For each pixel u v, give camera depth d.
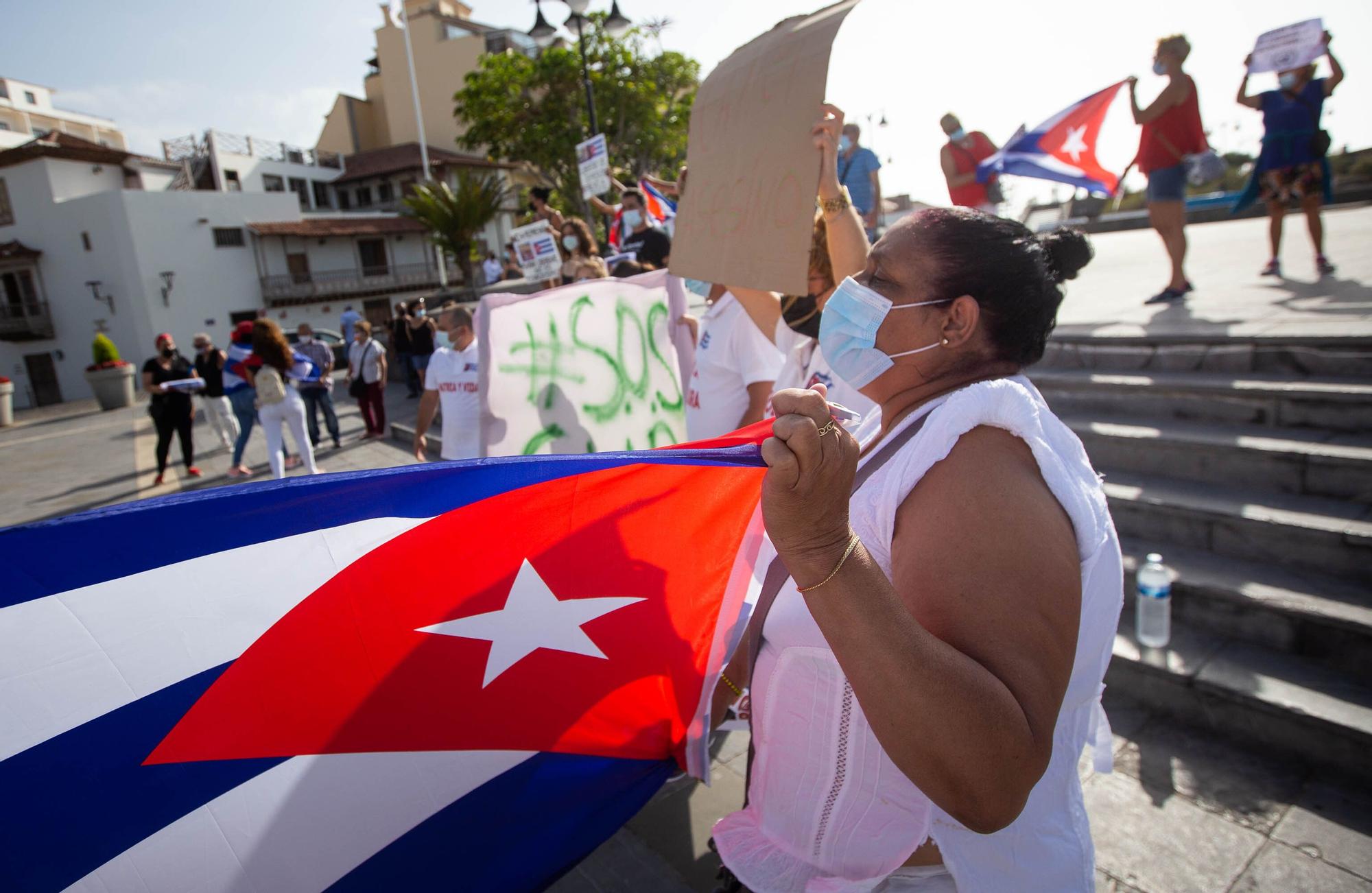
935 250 1.06
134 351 35.31
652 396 3.85
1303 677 2.52
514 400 3.63
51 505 8.09
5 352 35.81
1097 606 1.00
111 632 0.96
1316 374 3.60
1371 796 2.23
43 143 34.50
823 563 0.78
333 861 1.13
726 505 1.40
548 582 1.28
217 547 1.00
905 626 0.78
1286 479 3.18
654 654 1.46
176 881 1.02
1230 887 2.03
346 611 1.09
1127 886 2.06
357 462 8.57
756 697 1.21
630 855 2.39
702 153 2.10
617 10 13.87
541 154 29.22
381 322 42.19
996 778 0.77
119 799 0.98
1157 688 2.67
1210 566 2.97
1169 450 3.51
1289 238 8.01
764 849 1.23
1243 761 2.42
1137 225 12.74
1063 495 0.90
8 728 0.92
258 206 37.38
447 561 1.16
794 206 1.72
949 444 0.93
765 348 2.97
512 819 1.32
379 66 49.78
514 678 1.28
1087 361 4.36
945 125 4.09
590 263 4.64
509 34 46.75
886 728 0.78
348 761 1.13
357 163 46.53
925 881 1.05
